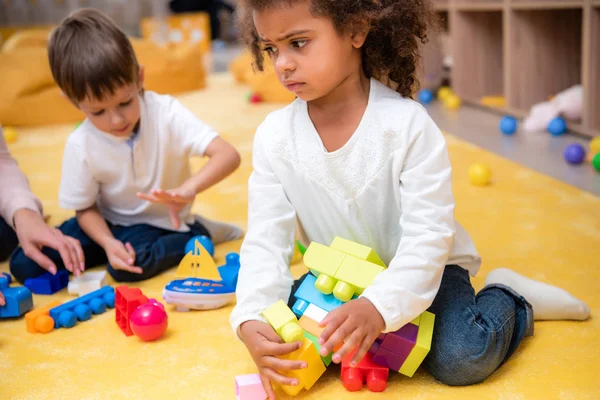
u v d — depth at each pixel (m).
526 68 2.85
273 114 1.10
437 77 3.51
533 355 1.05
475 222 1.66
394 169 0.99
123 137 1.43
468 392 0.96
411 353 0.96
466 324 0.98
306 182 1.05
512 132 2.56
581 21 2.83
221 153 1.45
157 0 5.28
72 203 1.47
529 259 1.42
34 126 3.18
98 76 1.32
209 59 5.19
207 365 1.07
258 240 1.04
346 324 0.89
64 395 1.00
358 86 1.03
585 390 0.95
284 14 0.92
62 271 1.44
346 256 1.00
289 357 0.95
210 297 1.26
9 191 1.52
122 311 1.20
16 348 1.16
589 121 2.38
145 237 1.47
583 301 1.22
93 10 1.45
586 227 1.58
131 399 0.98
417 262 0.93
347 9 0.94
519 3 2.67
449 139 2.53
